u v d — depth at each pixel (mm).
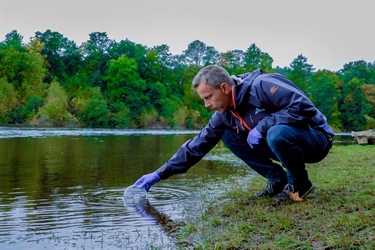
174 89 64812
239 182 5102
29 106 43625
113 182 4996
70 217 3293
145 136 23172
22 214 3369
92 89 52062
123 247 2562
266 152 3689
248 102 3389
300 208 3160
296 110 3170
